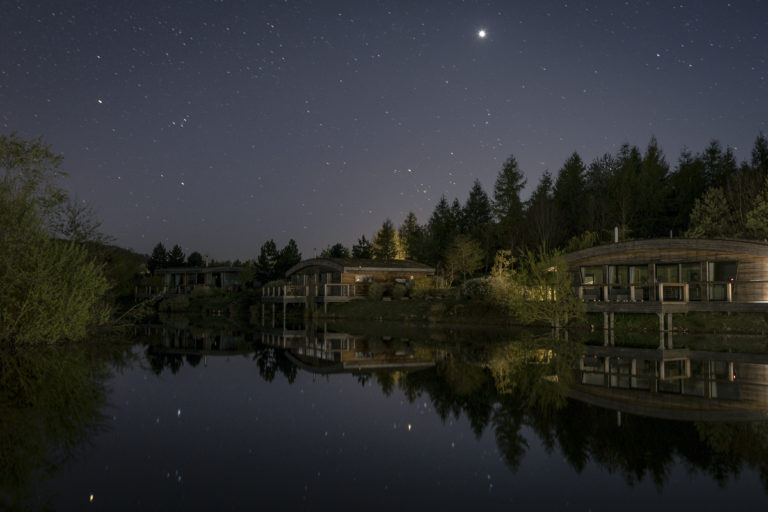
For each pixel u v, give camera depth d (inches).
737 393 389.1
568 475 223.6
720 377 460.8
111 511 185.9
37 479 218.4
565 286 993.5
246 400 380.8
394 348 735.1
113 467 234.7
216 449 262.7
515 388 418.0
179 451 259.0
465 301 1341.0
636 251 1058.1
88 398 386.0
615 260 1106.7
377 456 252.8
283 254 2453.2
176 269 2647.6
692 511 185.0
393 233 3122.5
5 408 350.9
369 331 1075.3
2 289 636.7
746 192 1723.7
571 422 307.7
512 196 2623.0
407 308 1481.3
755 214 1336.1
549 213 2364.7
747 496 197.8
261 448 264.5
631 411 332.5
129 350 709.9
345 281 1774.1
